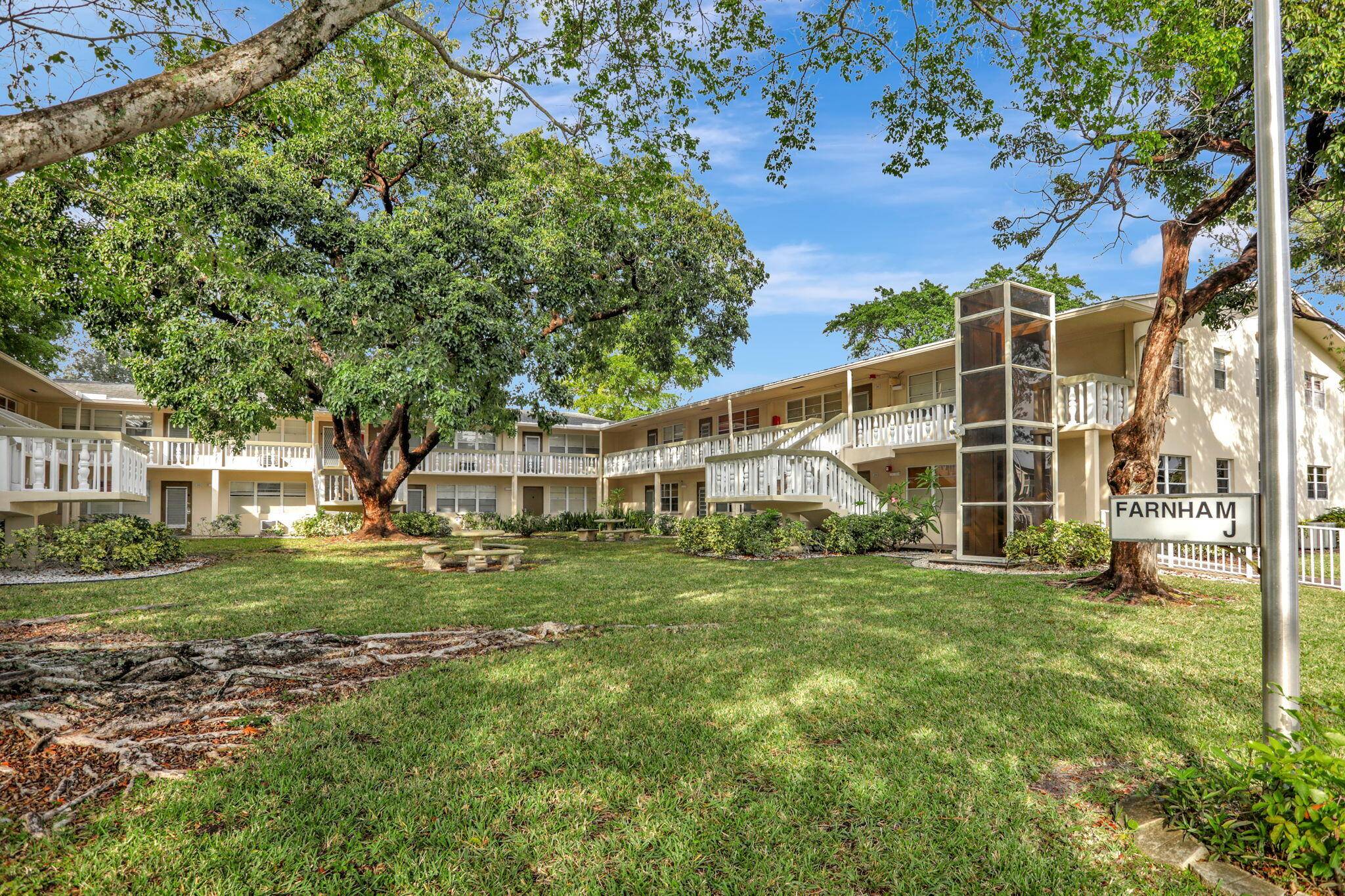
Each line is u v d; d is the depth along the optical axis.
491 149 16.22
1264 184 2.78
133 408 23.67
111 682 5.02
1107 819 3.00
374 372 13.09
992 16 7.23
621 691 4.84
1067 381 14.52
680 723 4.19
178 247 12.48
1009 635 6.66
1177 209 10.31
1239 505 2.86
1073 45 7.21
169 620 7.46
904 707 4.48
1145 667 5.50
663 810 3.09
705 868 2.66
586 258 15.62
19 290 7.07
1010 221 10.62
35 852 2.69
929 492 18.33
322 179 15.98
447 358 13.16
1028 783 3.40
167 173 12.55
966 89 8.18
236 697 4.75
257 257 13.36
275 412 16.45
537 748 3.80
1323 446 19.41
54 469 11.72
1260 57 2.79
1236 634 6.75
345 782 3.39
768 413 24.05
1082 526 12.17
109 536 12.08
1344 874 2.35
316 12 3.96
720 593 9.54
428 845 2.80
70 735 3.89
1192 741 3.86
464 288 13.05
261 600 8.88
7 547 11.43
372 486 20.88
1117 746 3.82
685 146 8.09
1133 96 7.60
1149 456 9.49
